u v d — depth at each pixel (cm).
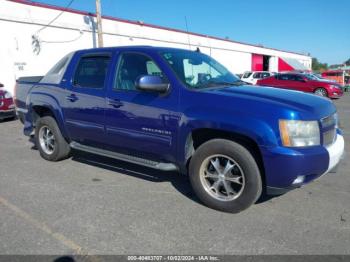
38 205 406
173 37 2491
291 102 359
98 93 476
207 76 447
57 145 572
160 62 421
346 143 723
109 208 397
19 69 1478
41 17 1554
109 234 337
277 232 338
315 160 340
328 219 365
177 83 401
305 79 1911
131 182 485
